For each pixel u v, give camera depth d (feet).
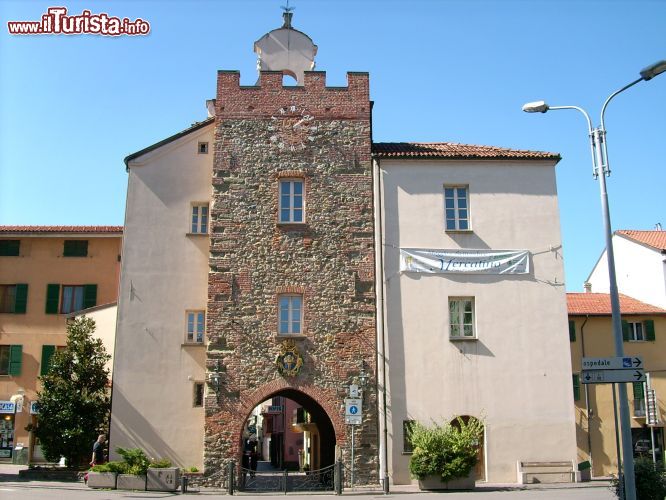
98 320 106.22
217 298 88.84
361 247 90.99
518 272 91.40
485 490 78.54
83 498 67.56
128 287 92.48
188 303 92.89
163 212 94.94
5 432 119.14
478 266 91.20
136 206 94.79
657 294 121.29
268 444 213.66
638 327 116.78
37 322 120.78
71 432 92.07
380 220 91.56
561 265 92.02
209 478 84.33
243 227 90.99
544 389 88.43
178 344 91.76
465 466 78.54
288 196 92.84
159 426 89.45
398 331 88.69
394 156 93.15
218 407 86.12
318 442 115.14
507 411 87.56
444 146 99.55
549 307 90.68
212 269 89.66
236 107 94.43
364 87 95.71
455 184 93.50
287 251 90.58
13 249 122.93
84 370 96.43
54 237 122.62
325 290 89.71
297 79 106.73
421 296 89.86
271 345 87.92
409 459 85.20
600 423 110.73
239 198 91.81
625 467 51.67
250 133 93.81
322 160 93.30
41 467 95.61
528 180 94.27
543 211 93.40
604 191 57.41
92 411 94.79
